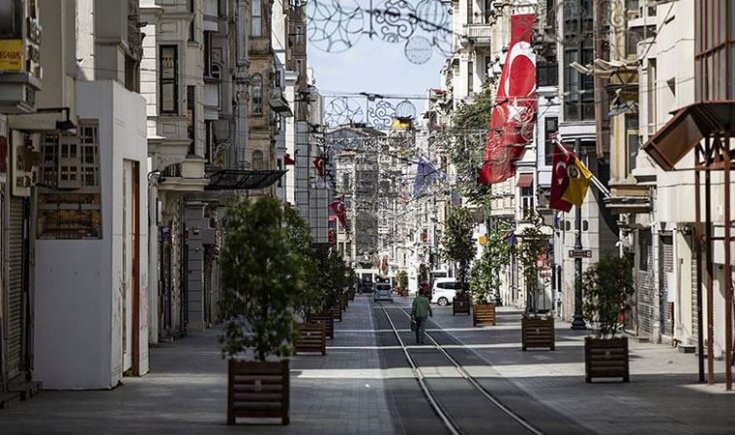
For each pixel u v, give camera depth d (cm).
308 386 4472
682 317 6009
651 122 6259
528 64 9138
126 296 4497
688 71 5450
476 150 11612
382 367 5366
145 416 3375
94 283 4116
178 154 6506
